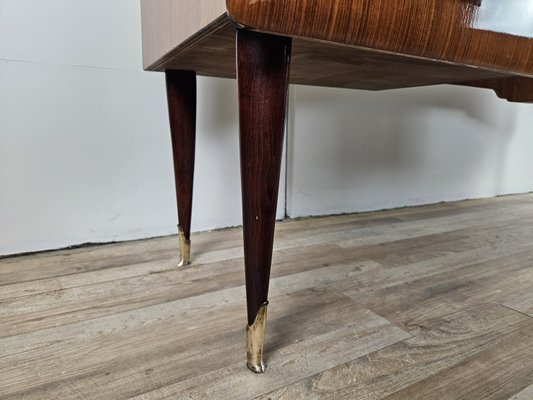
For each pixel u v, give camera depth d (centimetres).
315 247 103
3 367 48
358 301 69
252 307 45
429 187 170
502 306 69
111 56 96
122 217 103
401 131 156
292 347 53
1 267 83
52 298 68
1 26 83
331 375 47
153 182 106
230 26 40
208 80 109
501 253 100
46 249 95
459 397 44
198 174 112
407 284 78
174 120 78
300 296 71
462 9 40
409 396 44
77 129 94
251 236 43
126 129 100
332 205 144
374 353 52
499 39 43
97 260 89
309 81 80
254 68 39
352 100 140
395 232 120
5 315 62
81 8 91
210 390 44
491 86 88
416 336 57
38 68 88
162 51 60
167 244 102
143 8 73
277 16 33
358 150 146
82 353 51
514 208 163
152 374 47
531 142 205
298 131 130
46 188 93
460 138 175
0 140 86
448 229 125
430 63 54
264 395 43
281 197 133
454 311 66
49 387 44
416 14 37
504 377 48
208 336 56
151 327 58
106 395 43
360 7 35
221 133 114
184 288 73
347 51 48
